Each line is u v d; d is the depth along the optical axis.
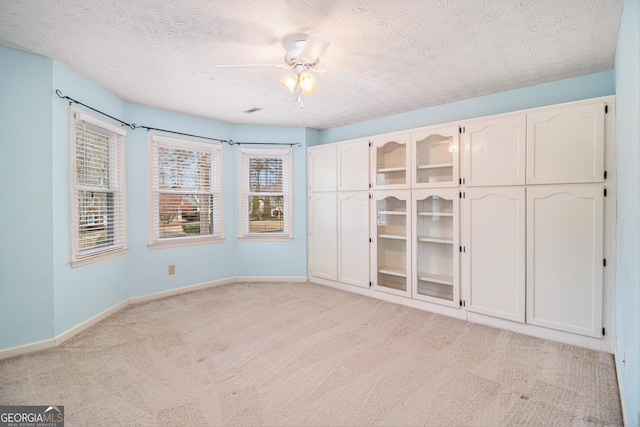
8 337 2.38
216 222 4.42
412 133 3.50
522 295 2.80
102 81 2.94
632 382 1.50
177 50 2.34
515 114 2.79
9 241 2.37
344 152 4.15
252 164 4.64
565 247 2.59
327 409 1.83
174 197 4.02
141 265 3.71
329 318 3.23
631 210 1.56
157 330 2.93
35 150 2.45
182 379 2.13
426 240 3.50
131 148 3.57
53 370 2.22
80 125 2.86
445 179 3.32
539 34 2.12
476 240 3.05
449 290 3.35
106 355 2.45
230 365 2.32
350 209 4.11
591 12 1.85
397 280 3.80
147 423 1.71
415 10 1.84
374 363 2.35
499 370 2.24
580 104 2.50
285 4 1.78
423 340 2.72
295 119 4.27
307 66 2.14
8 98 2.33
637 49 1.35
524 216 2.77
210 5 1.79
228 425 1.70
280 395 1.97
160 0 1.75
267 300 3.81
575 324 2.56
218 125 4.36
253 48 2.30
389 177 3.79
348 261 4.16
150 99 3.45
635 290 1.42
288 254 4.66
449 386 2.06
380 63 2.56
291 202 4.64
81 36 2.15
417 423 1.72
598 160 2.44
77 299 2.83
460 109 3.52
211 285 4.36
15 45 2.28
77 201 2.83
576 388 2.02
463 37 2.15
